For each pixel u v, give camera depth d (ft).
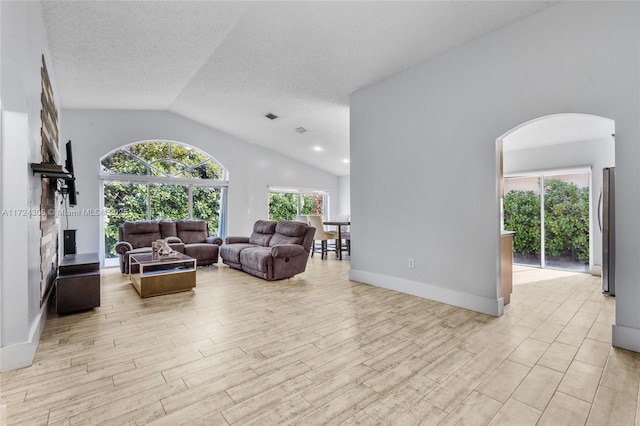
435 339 7.88
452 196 10.87
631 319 7.25
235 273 16.80
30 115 7.40
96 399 5.40
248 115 19.69
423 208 11.79
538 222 18.43
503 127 9.52
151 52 12.38
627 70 7.32
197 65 14.06
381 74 12.98
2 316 6.50
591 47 7.84
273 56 12.73
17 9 6.55
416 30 10.00
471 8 8.82
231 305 10.93
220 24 10.78
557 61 8.41
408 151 12.32
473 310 10.21
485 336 8.06
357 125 14.61
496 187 9.75
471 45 10.32
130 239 18.02
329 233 23.44
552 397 5.40
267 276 14.71
